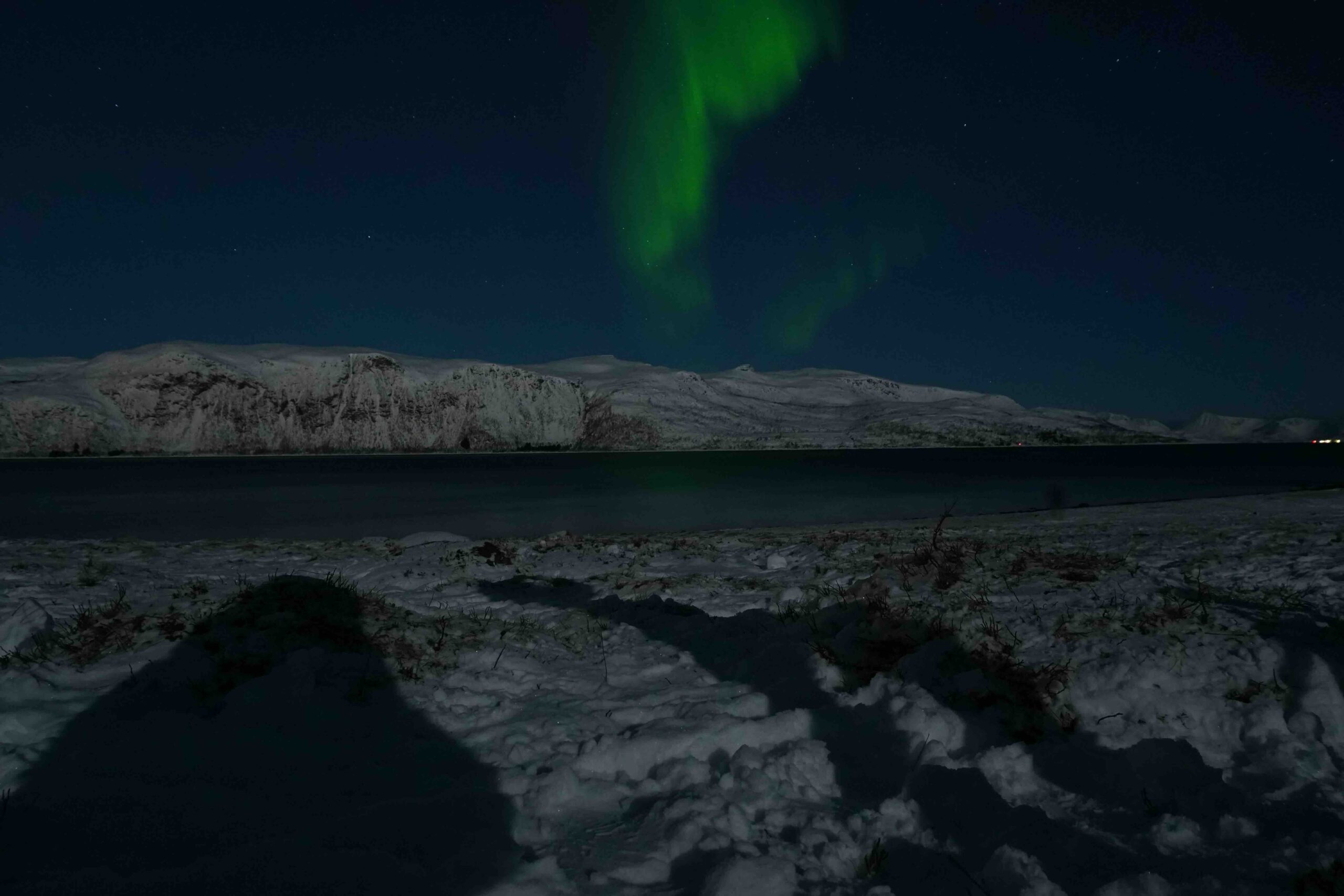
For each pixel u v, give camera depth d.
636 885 3.08
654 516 29.80
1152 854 3.32
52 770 3.90
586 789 3.94
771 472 79.50
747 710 5.04
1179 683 4.94
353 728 4.64
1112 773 4.11
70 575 9.48
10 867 2.99
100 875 2.91
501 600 8.79
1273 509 19.73
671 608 8.04
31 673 5.27
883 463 106.62
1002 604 7.00
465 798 3.73
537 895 2.92
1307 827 3.53
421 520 29.17
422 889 2.91
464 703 5.13
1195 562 9.89
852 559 10.93
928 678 5.28
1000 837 3.40
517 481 63.53
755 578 10.32
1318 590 7.77
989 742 4.55
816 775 4.14
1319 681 4.77
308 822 3.50
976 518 22.94
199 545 14.00
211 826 3.43
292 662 5.34
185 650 5.65
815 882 3.08
